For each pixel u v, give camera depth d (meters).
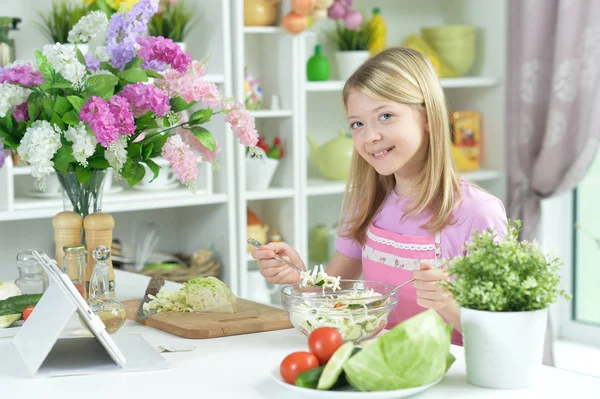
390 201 2.08
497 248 1.32
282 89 3.58
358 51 3.70
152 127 1.94
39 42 3.33
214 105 1.92
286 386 1.29
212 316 1.83
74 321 1.85
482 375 1.33
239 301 2.01
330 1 3.48
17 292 1.97
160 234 3.71
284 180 3.62
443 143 1.91
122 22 1.96
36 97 1.87
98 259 1.74
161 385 1.40
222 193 3.41
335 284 1.72
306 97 3.96
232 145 3.39
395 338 1.24
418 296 1.51
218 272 3.43
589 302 4.12
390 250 1.99
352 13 3.70
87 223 1.95
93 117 1.75
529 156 3.86
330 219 4.07
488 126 4.05
